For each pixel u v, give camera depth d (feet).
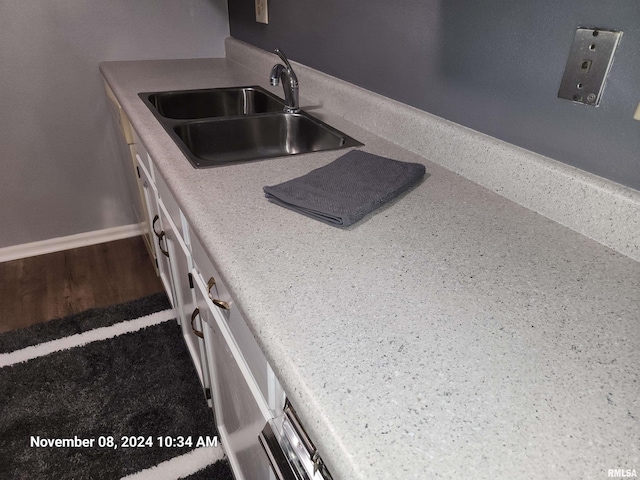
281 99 5.12
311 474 1.69
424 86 3.57
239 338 2.55
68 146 7.14
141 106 4.64
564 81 2.51
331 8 4.51
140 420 4.76
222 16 7.28
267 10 5.87
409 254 2.29
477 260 2.27
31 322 6.08
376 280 2.08
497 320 1.86
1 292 6.63
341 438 1.36
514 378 1.58
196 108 5.51
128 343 5.75
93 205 7.70
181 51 7.25
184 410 4.90
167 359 5.54
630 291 2.09
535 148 2.80
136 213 7.28
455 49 3.18
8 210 7.14
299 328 1.77
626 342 1.77
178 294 4.98
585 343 1.76
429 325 1.81
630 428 1.42
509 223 2.64
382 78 4.03
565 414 1.45
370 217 2.65
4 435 4.53
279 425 2.05
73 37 6.53
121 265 7.35
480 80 3.05
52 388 5.08
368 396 1.49
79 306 6.40
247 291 1.97
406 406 1.46
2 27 6.12
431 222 2.62
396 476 1.25
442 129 3.34
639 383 1.59
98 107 7.09
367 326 1.79
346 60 4.48
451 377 1.57
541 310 1.93
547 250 2.39
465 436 1.37
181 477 4.24
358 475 1.26
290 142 4.82
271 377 2.11
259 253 2.24
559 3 2.44
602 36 2.27
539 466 1.29
